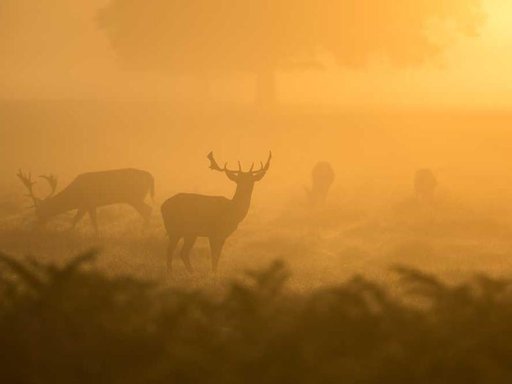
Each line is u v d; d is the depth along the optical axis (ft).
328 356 40.75
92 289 45.83
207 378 40.11
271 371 40.09
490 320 42.80
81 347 41.42
